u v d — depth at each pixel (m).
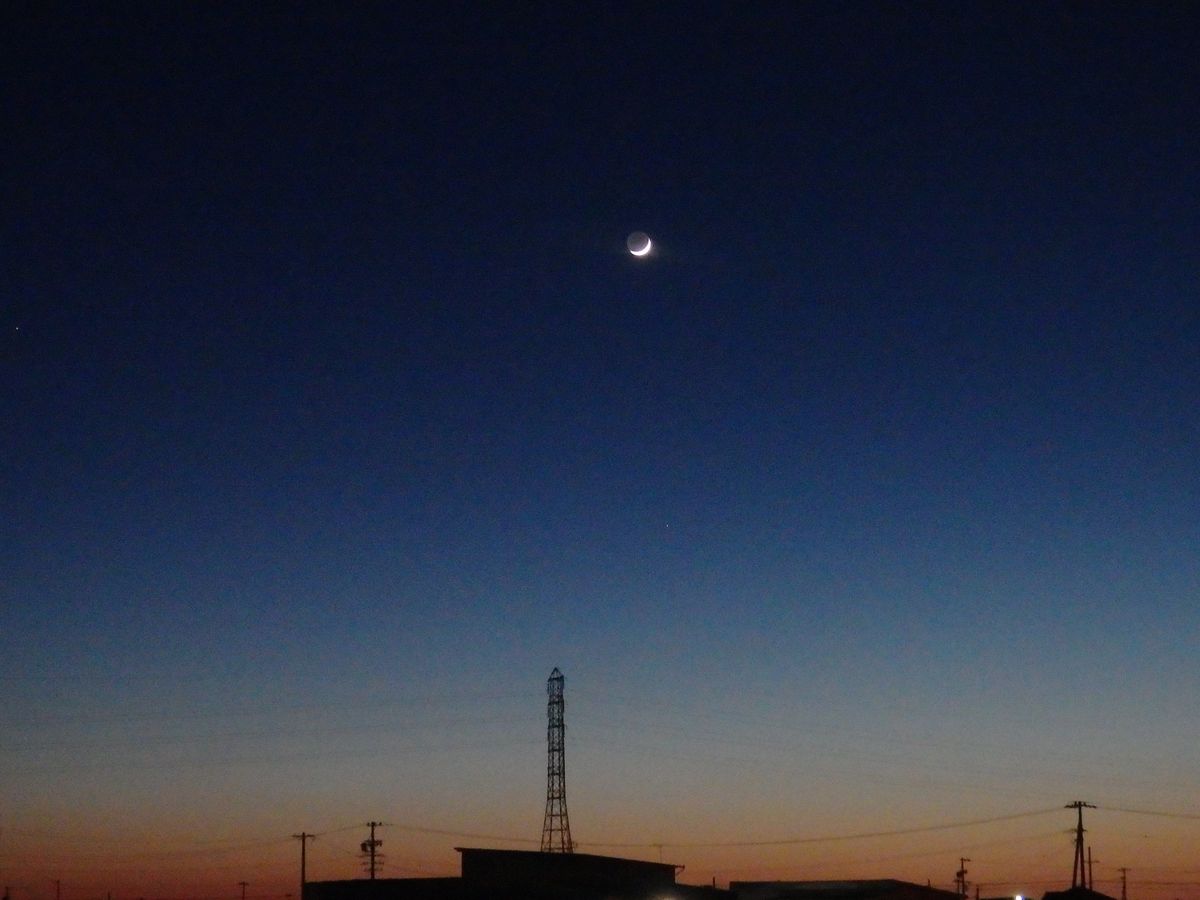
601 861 82.62
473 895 77.06
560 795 97.06
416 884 77.19
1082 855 94.31
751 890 83.38
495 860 81.94
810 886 83.25
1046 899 89.31
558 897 78.06
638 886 81.75
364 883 77.06
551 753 98.00
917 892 83.44
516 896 77.44
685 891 83.25
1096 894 88.56
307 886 78.12
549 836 96.44
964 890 109.56
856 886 83.19
